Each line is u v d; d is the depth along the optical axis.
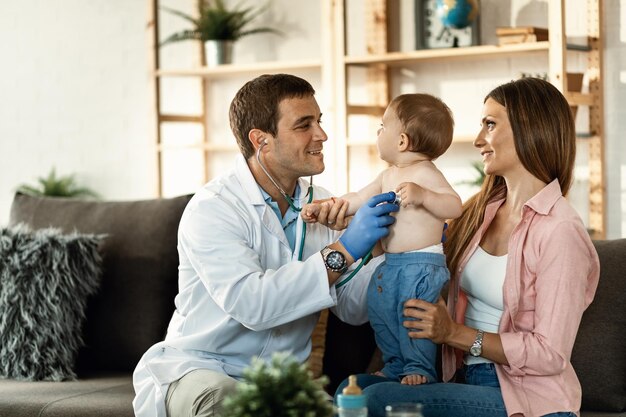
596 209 4.43
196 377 2.38
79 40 5.89
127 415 2.58
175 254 3.17
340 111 4.71
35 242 3.13
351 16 5.08
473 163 4.60
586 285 2.21
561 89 4.11
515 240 2.25
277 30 5.27
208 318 2.50
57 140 6.00
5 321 3.09
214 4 5.44
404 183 2.25
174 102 5.66
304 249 2.58
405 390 2.19
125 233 3.22
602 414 2.41
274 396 1.63
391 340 2.34
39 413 2.67
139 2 5.70
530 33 4.24
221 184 2.53
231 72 5.10
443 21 4.45
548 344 2.13
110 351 3.16
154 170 5.27
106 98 5.83
